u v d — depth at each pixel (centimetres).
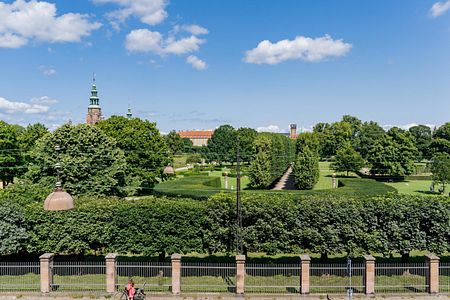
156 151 5950
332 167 9425
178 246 2748
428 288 2442
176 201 2942
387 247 2666
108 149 4428
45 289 2417
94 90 14175
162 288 2517
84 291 2453
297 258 3064
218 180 6062
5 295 2402
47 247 2691
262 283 2602
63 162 4016
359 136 15412
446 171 6209
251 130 13488
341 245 2672
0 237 2594
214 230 2748
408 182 8044
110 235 2719
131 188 5125
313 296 2405
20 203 2953
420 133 14638
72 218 2708
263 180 6084
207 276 2722
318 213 2688
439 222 2659
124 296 2392
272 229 2703
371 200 2773
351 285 2500
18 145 6062
